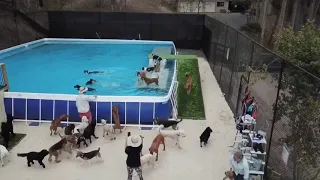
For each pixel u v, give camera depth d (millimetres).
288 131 6820
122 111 10547
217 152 9000
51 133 9867
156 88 13383
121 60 18219
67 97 10633
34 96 10711
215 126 10570
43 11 21609
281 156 7062
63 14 21719
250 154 7422
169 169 8164
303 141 6324
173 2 34094
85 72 15773
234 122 10852
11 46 20328
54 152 8250
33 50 20141
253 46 9156
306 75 6246
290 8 25266
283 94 7012
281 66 7000
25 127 10398
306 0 24844
